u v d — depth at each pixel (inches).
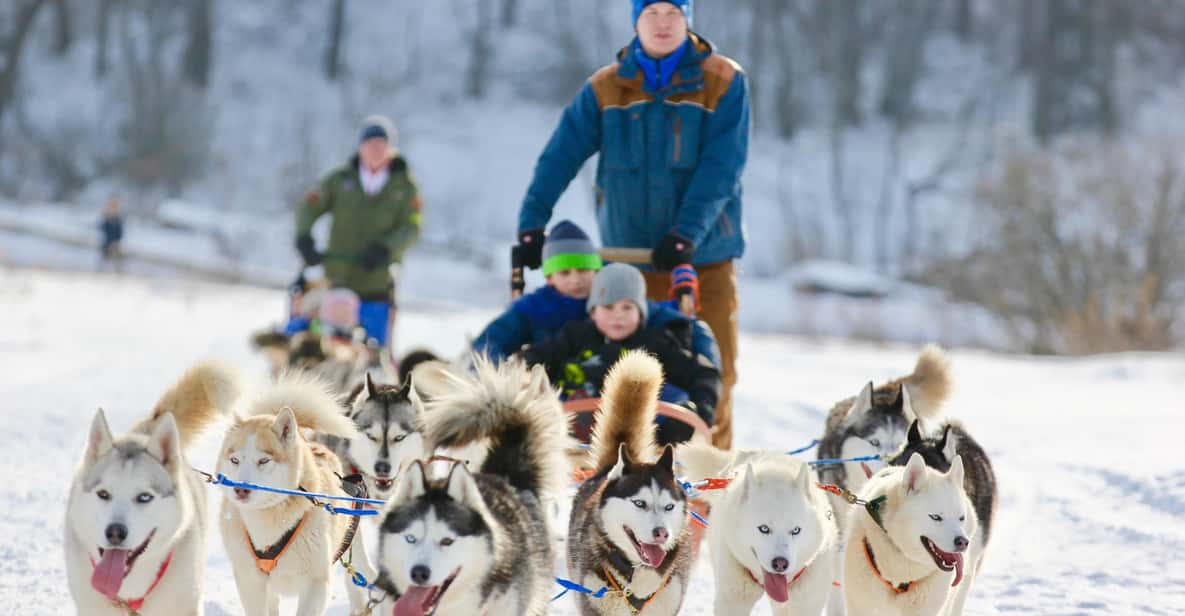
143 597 227.6
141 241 1968.5
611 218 388.8
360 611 273.3
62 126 2442.2
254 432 255.1
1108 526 354.6
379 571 225.0
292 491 250.2
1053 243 1378.0
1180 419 535.2
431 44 2965.1
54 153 2369.6
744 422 565.3
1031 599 295.1
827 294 1856.5
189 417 253.4
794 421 569.6
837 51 2827.3
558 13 3041.3
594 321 346.9
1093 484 408.8
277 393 281.4
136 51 2790.4
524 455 259.3
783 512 238.7
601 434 277.1
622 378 274.4
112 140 2438.5
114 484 218.2
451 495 223.0
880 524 250.1
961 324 1514.5
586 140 388.8
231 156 2468.0
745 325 1692.9
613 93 378.6
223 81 2738.7
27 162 2354.8
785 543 237.1
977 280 1473.9
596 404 319.0
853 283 1846.7
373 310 566.6
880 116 2773.1
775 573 239.6
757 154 2610.7
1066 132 2650.1
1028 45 2974.9
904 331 1563.7
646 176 378.0
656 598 251.8
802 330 1620.3
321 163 2496.3
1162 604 286.8
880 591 255.0
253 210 2341.3
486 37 2967.5
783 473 243.8
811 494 244.1
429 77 2859.3
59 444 460.8
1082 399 646.5
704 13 2950.3
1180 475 398.9
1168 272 1312.7
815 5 2960.1
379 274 567.5
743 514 242.7
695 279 357.1
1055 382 740.7
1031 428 539.5
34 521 349.4
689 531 259.6
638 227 384.5
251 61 2817.4
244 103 2687.0
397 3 3063.5
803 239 2294.5
